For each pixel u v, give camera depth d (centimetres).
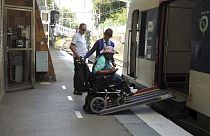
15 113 813
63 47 4956
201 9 734
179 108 812
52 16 2184
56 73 1652
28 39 1145
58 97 1023
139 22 1111
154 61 955
